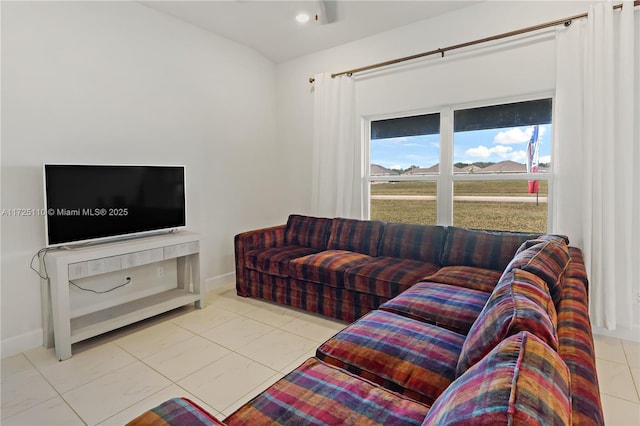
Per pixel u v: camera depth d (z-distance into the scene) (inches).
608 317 100.8
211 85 150.6
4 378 86.1
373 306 109.1
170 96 136.0
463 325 70.9
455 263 114.3
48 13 103.5
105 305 118.7
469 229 118.9
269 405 47.0
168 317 122.7
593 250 102.3
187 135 142.8
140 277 128.9
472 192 132.0
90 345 102.7
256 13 131.6
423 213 144.0
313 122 168.7
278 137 182.5
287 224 160.9
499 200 126.6
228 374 87.6
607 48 97.7
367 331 67.7
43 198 103.3
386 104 145.9
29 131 100.9
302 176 174.9
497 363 30.1
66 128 108.2
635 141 98.4
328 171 159.5
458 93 128.3
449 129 134.4
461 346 61.4
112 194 112.2
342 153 155.2
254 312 127.0
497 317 44.2
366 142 157.1
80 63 110.7
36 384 83.5
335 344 64.9
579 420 27.5
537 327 38.0
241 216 167.0
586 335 43.3
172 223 128.9
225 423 43.8
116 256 105.3
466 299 80.7
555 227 112.0
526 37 114.3
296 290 127.6
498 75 120.1
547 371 27.7
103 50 116.1
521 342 31.7
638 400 75.9
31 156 101.4
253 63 168.2
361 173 156.2
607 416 71.0
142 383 84.0
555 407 24.2
